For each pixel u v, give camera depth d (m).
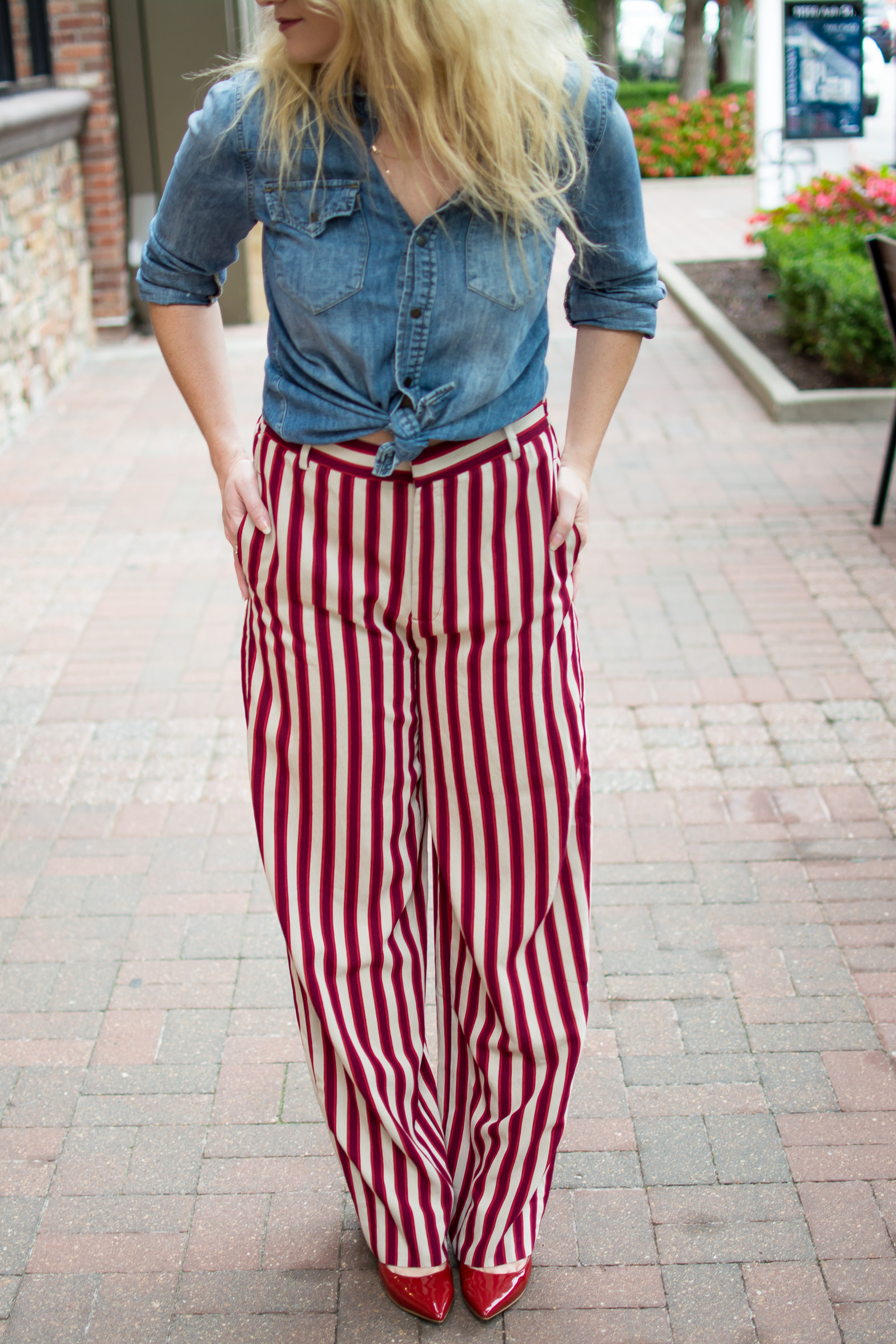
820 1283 1.91
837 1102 2.25
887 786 3.24
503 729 1.66
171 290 1.64
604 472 5.58
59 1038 2.44
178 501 5.36
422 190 1.44
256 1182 2.12
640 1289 1.91
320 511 1.58
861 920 2.74
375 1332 1.86
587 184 1.56
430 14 1.33
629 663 3.89
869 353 6.27
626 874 2.91
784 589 4.36
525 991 1.77
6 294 6.32
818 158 10.12
